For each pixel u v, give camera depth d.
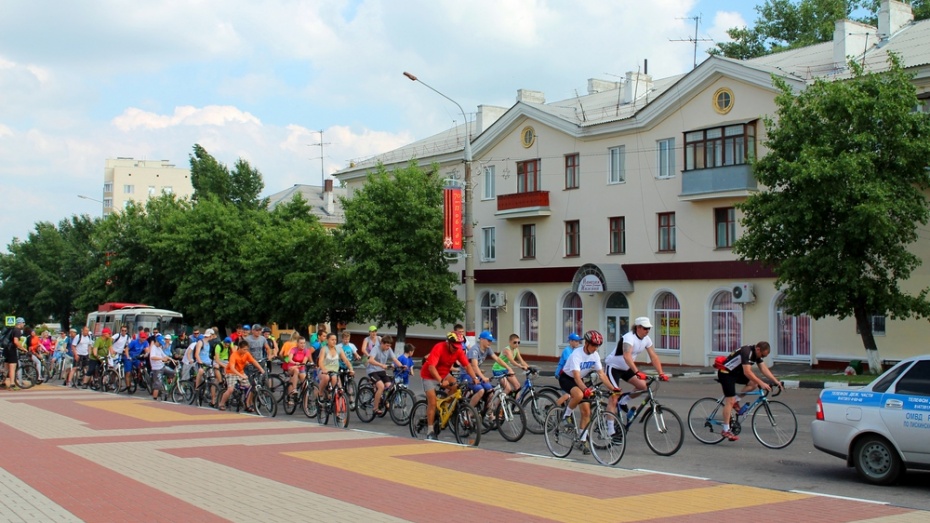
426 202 42.88
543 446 15.01
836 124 27.09
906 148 26.28
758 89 34.75
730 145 35.78
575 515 8.95
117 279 58.66
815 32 54.88
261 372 21.50
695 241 37.00
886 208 25.34
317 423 18.59
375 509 9.21
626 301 40.09
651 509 9.27
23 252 80.62
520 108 44.78
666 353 38.28
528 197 43.69
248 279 49.47
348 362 19.67
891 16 36.22
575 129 41.91
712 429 15.18
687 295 37.31
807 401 22.19
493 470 11.91
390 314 42.47
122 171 147.75
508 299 45.84
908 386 11.09
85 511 9.02
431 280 42.38
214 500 9.64
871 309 27.36
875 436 11.22
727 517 8.90
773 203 27.34
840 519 8.81
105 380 29.52
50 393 27.23
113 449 13.73
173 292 56.72
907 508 9.41
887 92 26.59
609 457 12.51
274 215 54.72
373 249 41.78
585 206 41.88
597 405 12.78
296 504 9.45
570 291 42.41
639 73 43.62
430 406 15.49
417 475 11.44
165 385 25.30
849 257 26.58
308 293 46.16
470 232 29.14
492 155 47.31
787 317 34.03
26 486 10.43
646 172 39.09
